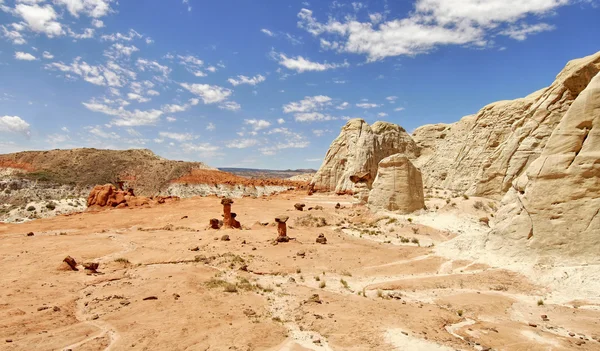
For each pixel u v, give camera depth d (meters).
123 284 25.06
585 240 23.27
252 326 17.20
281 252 34.12
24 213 83.75
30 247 40.66
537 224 25.45
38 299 22.11
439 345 14.87
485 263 26.92
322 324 17.33
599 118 24.55
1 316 18.59
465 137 75.94
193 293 22.45
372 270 28.41
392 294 22.25
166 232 49.81
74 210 88.81
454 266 27.53
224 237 39.47
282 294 22.86
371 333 16.09
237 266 30.12
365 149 97.44
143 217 65.31
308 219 52.75
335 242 38.59
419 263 29.05
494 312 19.06
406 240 38.97
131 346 15.23
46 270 30.06
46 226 58.34
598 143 24.22
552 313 18.91
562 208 24.58
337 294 22.56
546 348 14.70
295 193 109.94
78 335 16.41
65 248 40.12
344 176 97.00
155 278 26.23
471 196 57.59
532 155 49.84
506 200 29.53
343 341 15.61
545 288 22.16
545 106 50.75
